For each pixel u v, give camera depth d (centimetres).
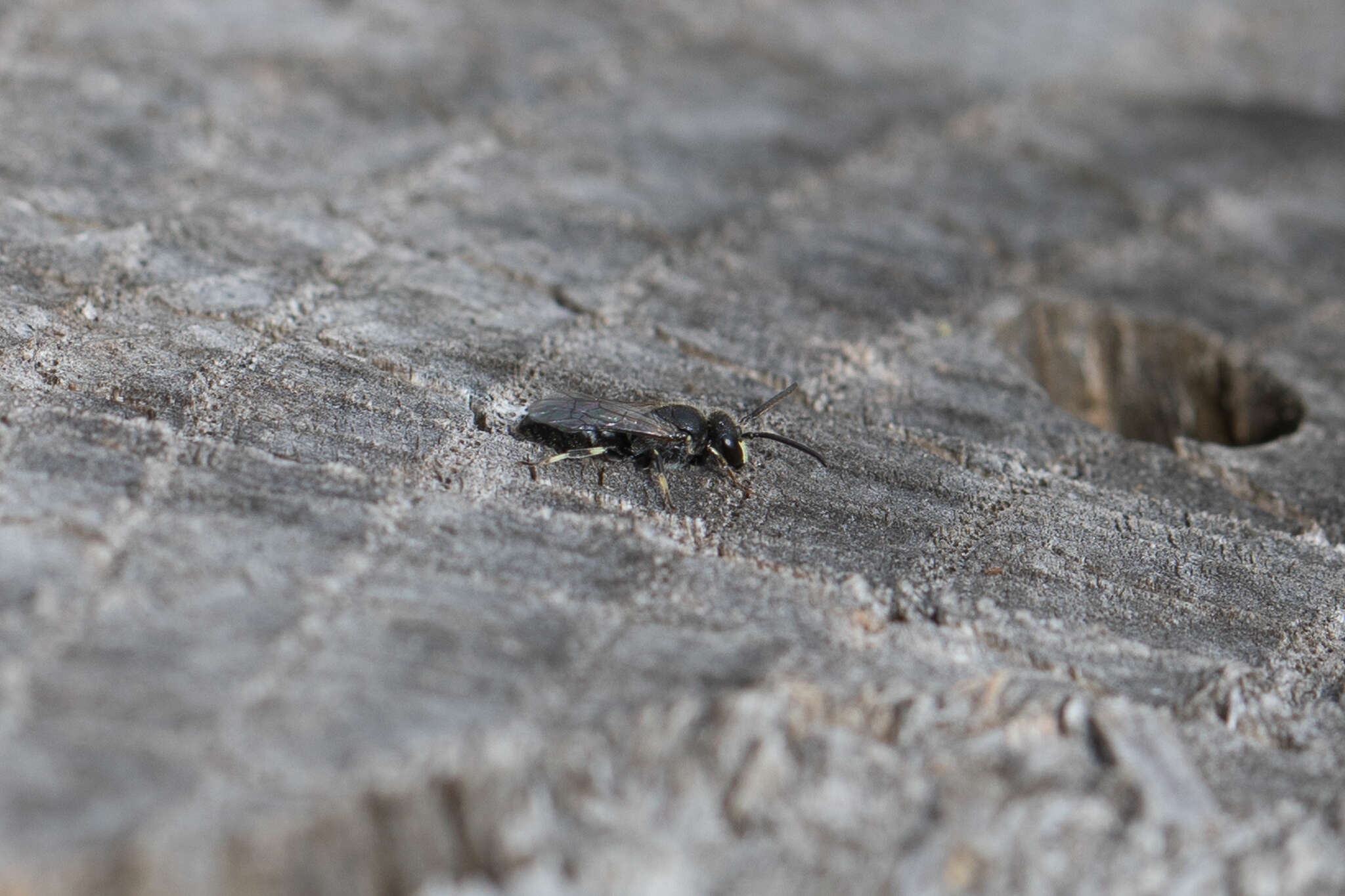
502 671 14
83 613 14
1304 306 16
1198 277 16
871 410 15
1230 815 14
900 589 15
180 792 14
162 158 16
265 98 16
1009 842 14
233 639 14
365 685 14
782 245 16
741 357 15
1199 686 14
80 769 14
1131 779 14
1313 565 15
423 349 15
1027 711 14
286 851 14
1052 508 15
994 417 15
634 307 16
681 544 15
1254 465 15
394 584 14
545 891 14
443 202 16
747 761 14
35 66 16
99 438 15
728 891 14
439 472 15
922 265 16
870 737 14
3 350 15
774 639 14
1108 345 16
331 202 16
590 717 14
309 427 15
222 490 14
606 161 16
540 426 15
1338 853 14
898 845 14
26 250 15
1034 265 16
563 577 14
